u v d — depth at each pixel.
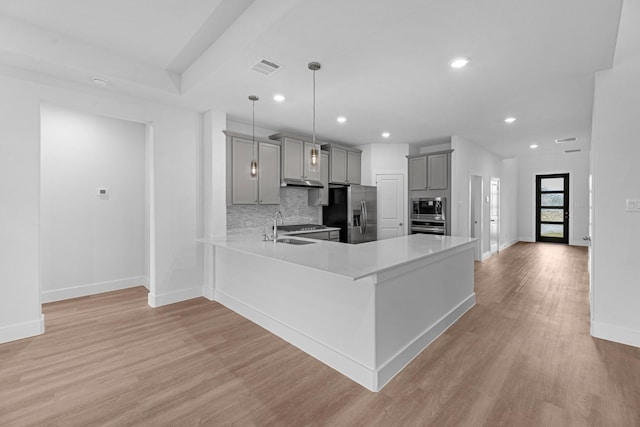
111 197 4.37
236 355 2.50
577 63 2.62
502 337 2.79
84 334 2.89
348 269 1.99
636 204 2.58
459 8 1.88
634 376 2.16
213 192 3.91
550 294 4.05
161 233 3.69
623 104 2.63
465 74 2.85
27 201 2.79
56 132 3.92
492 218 7.21
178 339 2.79
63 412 1.82
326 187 5.54
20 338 2.77
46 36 2.53
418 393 2.00
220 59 2.62
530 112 4.05
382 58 2.53
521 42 2.29
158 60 3.05
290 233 4.58
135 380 2.15
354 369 2.15
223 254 3.74
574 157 8.42
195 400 1.93
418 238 3.68
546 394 1.97
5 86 2.67
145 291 4.34
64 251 3.98
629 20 2.54
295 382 2.13
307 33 2.13
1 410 1.83
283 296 2.83
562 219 8.71
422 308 2.64
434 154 5.73
